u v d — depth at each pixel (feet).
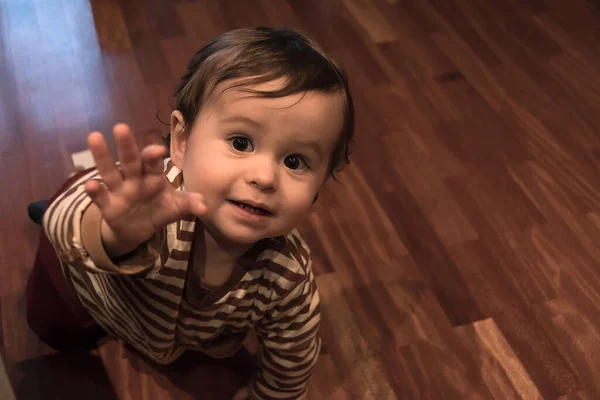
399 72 5.37
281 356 2.89
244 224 2.16
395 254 4.13
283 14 5.76
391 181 4.54
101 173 1.63
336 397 3.51
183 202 1.71
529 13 6.11
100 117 4.69
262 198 2.11
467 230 4.30
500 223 4.36
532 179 4.65
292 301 2.59
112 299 2.64
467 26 5.90
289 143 2.10
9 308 3.63
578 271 4.13
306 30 5.65
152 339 2.75
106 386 3.42
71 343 3.43
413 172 4.62
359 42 5.61
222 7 5.72
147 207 1.69
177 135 2.36
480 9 6.11
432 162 4.70
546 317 3.89
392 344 3.72
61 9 5.52
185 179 2.26
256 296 2.58
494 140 4.90
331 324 3.77
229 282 2.47
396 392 3.55
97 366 3.48
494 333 3.80
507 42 5.78
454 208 4.42
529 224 4.37
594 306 3.96
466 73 5.43
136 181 1.64
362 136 4.82
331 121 2.14
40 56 5.09
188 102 2.29
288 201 2.16
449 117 5.04
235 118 2.09
